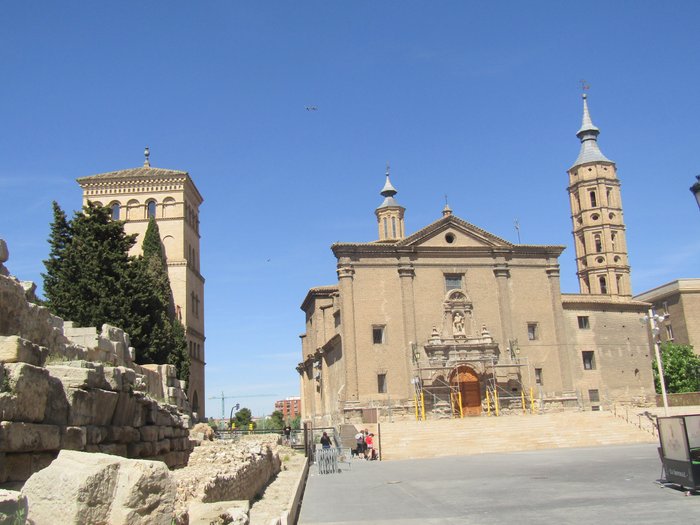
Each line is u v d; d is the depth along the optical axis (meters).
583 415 54.38
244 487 18.64
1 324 12.25
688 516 16.30
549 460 36.41
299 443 55.72
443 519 17.52
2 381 10.27
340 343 66.50
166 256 74.88
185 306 73.50
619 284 92.00
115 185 76.75
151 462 8.00
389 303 65.69
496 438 49.28
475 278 68.50
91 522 7.24
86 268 46.66
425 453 47.03
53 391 11.89
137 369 21.77
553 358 68.25
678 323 104.81
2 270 12.81
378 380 63.78
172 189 76.88
